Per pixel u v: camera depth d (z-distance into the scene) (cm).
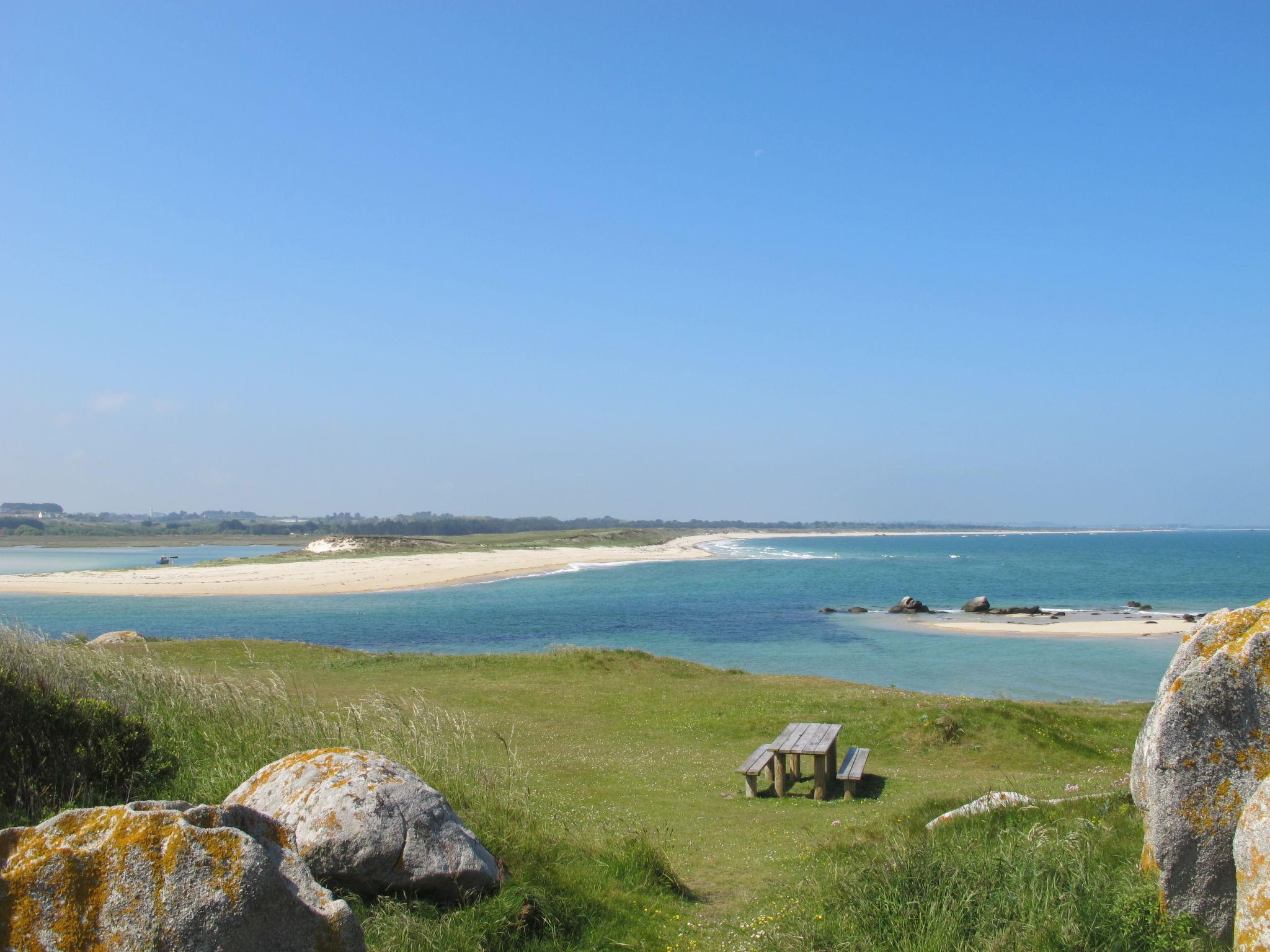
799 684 2541
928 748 1870
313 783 721
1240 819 528
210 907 425
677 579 10619
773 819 1316
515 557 14938
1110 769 1728
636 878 896
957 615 6606
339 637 5216
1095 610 7081
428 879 699
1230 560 15488
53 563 14188
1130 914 629
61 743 837
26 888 413
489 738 1858
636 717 2158
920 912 702
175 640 2948
